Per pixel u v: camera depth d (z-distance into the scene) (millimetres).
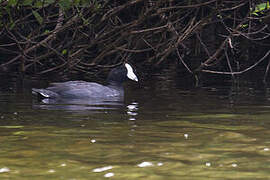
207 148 10586
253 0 23891
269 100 17891
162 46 28781
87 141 11273
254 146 10750
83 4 21484
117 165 9266
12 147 10695
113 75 21422
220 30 41875
